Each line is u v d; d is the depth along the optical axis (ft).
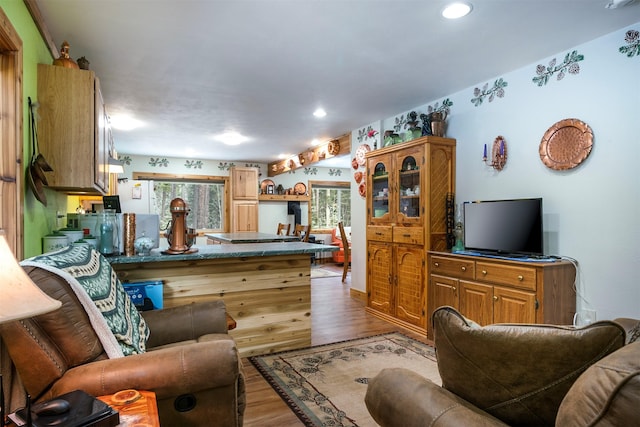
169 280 9.02
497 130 10.93
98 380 4.03
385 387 3.72
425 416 3.18
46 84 7.13
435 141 11.90
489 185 11.20
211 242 22.67
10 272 3.27
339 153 18.84
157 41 8.42
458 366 3.41
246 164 27.63
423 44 8.70
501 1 6.95
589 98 8.77
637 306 8.02
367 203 14.76
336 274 23.56
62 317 4.13
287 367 9.25
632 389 2.01
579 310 8.98
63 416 3.20
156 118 15.03
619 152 8.26
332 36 8.26
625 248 8.20
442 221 12.10
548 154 9.58
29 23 6.58
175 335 6.56
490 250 10.41
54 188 7.68
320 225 30.86
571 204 9.17
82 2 6.80
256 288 10.00
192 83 11.10
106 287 5.19
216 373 4.35
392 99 12.82
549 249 9.67
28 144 6.45
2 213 5.57
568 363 2.93
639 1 6.95
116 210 9.46
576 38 8.56
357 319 13.57
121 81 10.91
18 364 3.91
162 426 4.26
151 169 24.85
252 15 7.33
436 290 11.31
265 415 7.11
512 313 9.05
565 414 2.35
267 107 13.62
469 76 10.84
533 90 9.96
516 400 3.15
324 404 7.52
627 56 8.09
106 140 9.97
